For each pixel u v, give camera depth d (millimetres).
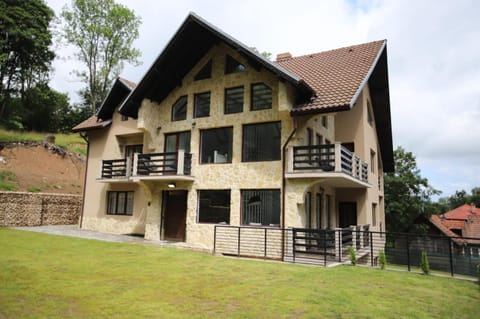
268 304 6426
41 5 34094
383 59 17344
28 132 34000
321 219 15648
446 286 8844
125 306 6016
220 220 14969
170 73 17031
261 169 14164
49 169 25484
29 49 33500
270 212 13844
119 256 11141
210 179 15375
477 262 12250
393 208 32188
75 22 35000
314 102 13211
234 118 15258
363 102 17641
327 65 16281
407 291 8062
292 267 10680
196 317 5566
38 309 5691
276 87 14461
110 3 35625
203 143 16172
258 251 13711
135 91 16859
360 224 16844
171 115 17453
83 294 6668
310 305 6438
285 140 13797
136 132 19156
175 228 16500
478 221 35000
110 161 19297
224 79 15992
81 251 11742
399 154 34250
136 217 18750
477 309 6785
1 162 23312
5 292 6570
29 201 20234
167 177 15383
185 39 15945
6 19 30828
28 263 9305
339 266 11258
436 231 31438
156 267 9641
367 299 7109
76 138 35188
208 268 9828
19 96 36094
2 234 15164
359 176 14852
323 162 12977
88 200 20953
